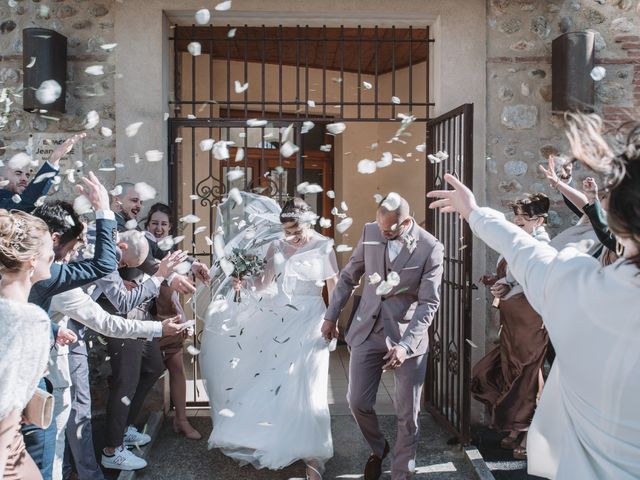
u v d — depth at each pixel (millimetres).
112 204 4516
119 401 3883
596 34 4883
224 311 4113
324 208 8109
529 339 4086
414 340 3449
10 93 4707
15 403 1909
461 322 4453
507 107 4930
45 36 4547
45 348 2014
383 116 7867
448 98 4883
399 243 3635
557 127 4945
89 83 4844
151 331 3172
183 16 4926
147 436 4312
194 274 4051
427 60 5188
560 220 4965
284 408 3721
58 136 4848
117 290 3307
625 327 1226
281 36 5020
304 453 3635
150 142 4805
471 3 4867
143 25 4785
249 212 4398
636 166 1217
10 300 2010
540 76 4930
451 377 4699
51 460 2697
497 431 4691
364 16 4910
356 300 4082
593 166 1291
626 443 1247
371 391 3699
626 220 1210
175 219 4961
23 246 2123
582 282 1319
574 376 1328
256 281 4055
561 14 4910
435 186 4941
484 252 4871
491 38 4918
